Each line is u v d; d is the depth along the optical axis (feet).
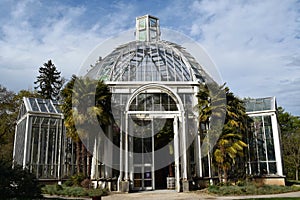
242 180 67.97
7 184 44.27
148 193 61.72
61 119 79.71
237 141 65.00
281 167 76.54
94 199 29.96
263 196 52.80
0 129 116.16
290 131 141.79
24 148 72.64
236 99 72.69
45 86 161.99
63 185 66.44
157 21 94.94
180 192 63.31
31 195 46.80
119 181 65.26
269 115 81.15
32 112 75.36
